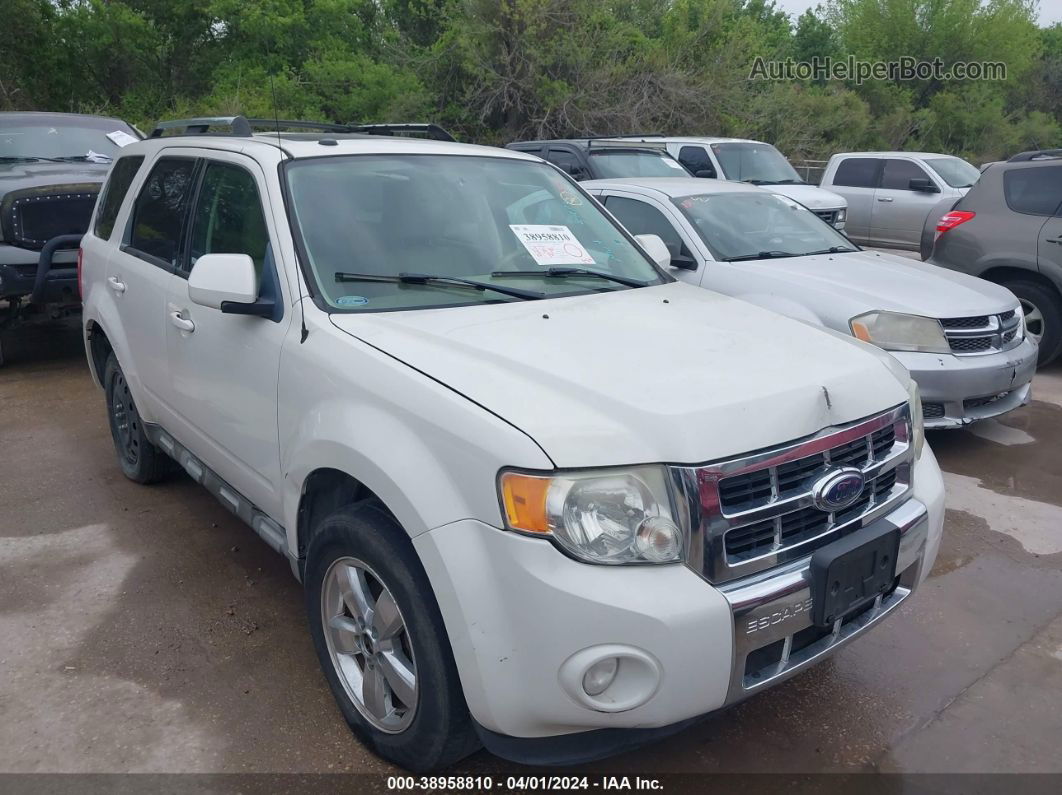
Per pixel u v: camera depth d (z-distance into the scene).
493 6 21.47
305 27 26.25
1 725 3.05
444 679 2.50
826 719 3.17
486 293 3.31
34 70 26.25
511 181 3.97
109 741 2.98
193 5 26.56
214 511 4.84
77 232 7.49
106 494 5.05
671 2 24.47
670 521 2.33
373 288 3.20
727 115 23.80
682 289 3.74
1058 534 4.71
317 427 2.84
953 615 3.88
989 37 34.75
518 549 2.28
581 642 2.26
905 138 34.09
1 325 7.62
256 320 3.29
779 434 2.47
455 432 2.42
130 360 4.53
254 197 3.52
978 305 5.68
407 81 22.62
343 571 2.87
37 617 3.75
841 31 38.56
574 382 2.53
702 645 2.31
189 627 3.69
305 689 3.28
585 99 21.61
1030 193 7.90
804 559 2.54
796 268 6.19
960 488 5.34
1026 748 3.02
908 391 3.01
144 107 25.59
